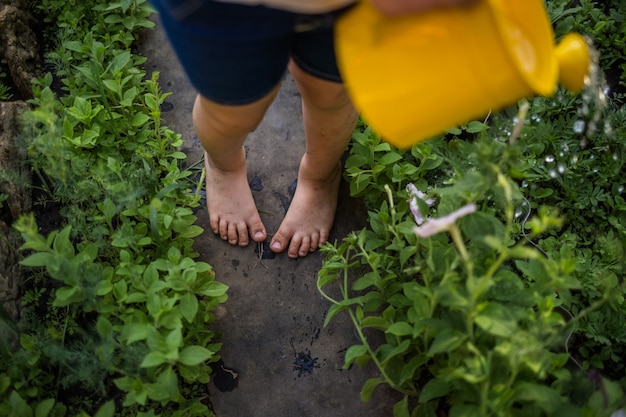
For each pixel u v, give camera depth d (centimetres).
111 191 196
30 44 238
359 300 181
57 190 204
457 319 155
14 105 219
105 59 236
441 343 145
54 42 246
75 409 183
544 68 124
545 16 125
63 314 194
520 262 164
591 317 191
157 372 173
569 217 214
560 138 224
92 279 180
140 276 186
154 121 232
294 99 246
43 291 198
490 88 118
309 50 147
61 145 195
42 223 212
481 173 147
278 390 194
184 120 238
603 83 219
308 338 202
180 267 181
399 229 173
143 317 174
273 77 146
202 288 186
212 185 213
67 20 243
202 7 122
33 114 183
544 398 144
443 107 122
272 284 211
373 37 119
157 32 254
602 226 213
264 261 214
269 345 201
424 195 196
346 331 203
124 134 224
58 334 182
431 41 116
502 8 118
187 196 212
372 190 217
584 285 194
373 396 192
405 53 118
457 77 117
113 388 187
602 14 243
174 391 165
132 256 196
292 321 205
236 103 149
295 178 231
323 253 215
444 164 215
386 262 191
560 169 212
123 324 185
